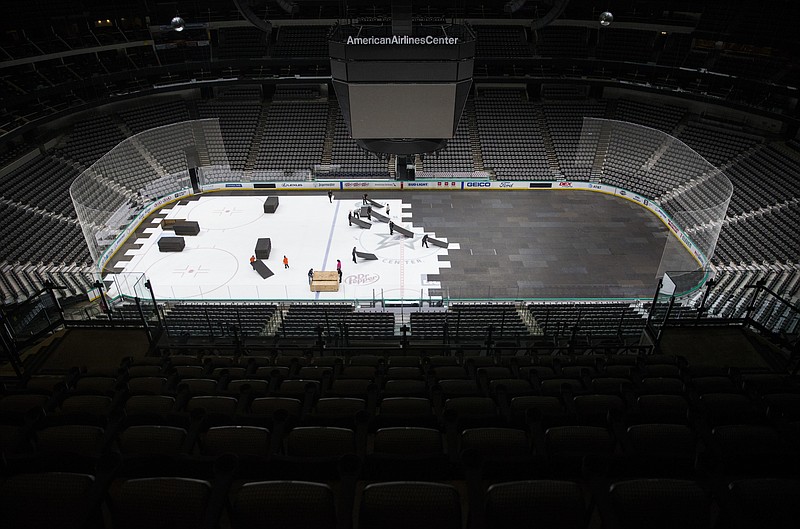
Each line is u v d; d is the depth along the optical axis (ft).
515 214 132.67
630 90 161.48
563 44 160.56
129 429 24.31
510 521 15.26
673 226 124.88
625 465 20.34
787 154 126.31
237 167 148.05
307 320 83.71
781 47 128.98
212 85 154.30
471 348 58.70
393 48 53.11
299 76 157.89
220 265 111.04
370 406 30.53
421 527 15.01
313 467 20.62
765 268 97.14
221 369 41.39
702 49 149.48
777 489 15.76
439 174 146.00
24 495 15.62
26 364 49.24
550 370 40.70
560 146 152.25
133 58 152.66
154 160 141.59
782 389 34.76
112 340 52.31
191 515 15.23
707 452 20.95
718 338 52.80
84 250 108.17
